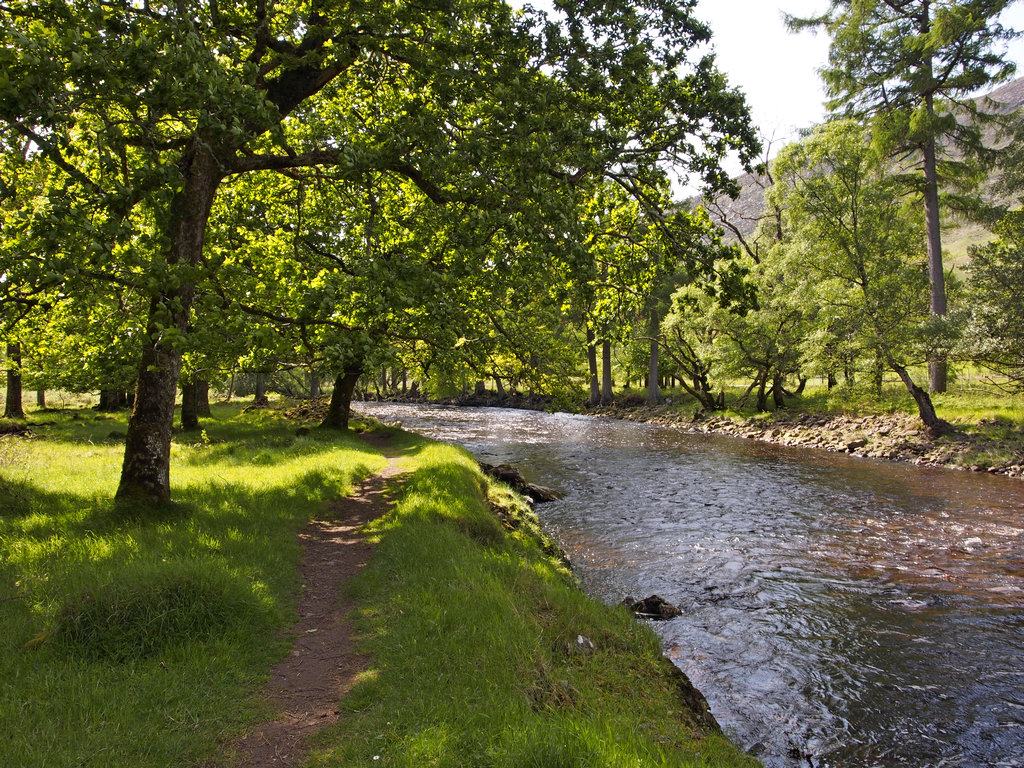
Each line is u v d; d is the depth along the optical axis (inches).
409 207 586.6
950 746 240.8
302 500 450.6
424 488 492.1
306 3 407.2
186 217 342.3
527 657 217.2
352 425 1163.3
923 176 1216.2
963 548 507.8
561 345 699.4
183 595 222.1
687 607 381.4
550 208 348.8
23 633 201.0
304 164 377.4
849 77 1264.8
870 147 1219.2
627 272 507.5
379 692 189.9
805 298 1167.6
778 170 1290.6
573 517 620.1
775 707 266.1
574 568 455.2
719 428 1483.8
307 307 325.1
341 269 532.7
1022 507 651.5
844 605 385.1
